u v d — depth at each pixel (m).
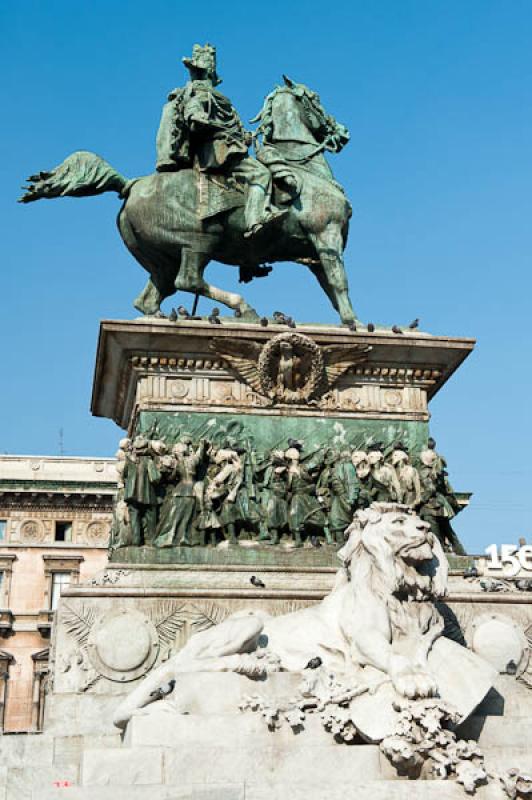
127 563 13.43
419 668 10.05
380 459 14.62
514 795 8.93
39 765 10.92
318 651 10.64
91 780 8.93
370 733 9.42
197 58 16.44
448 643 10.68
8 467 56.41
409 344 15.05
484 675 10.24
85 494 56.19
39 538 55.81
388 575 10.67
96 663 12.62
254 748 9.25
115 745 11.59
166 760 9.06
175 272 16.34
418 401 15.23
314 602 13.23
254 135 16.30
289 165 16.16
